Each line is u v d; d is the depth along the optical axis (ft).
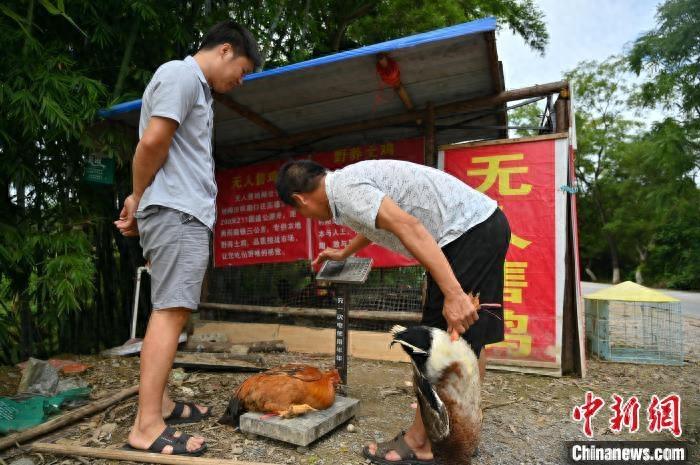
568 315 13.80
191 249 7.97
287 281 17.54
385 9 28.35
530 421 9.86
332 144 17.57
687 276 63.82
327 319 16.60
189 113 8.16
